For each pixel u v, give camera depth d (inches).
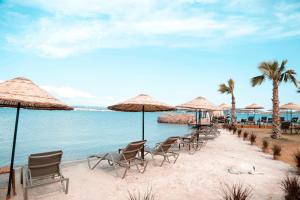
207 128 616.7
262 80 589.9
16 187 195.2
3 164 342.0
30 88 170.2
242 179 227.8
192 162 297.0
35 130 829.8
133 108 341.7
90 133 786.8
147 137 721.6
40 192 186.2
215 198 179.6
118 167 265.6
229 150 396.5
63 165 277.4
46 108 225.5
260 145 462.0
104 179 222.5
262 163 299.1
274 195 186.5
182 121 1443.2
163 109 330.3
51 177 186.7
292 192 164.6
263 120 981.8
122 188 199.0
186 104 417.1
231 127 839.7
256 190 197.8
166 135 780.0
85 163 287.9
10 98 150.3
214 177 233.6
